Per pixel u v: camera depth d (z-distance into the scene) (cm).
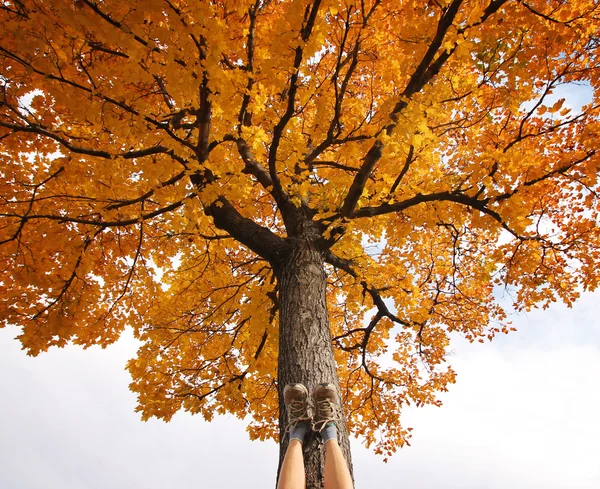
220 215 370
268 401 545
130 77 262
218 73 255
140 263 462
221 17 324
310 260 346
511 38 294
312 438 220
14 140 353
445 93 284
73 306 415
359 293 498
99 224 378
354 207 347
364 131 363
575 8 296
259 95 293
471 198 354
